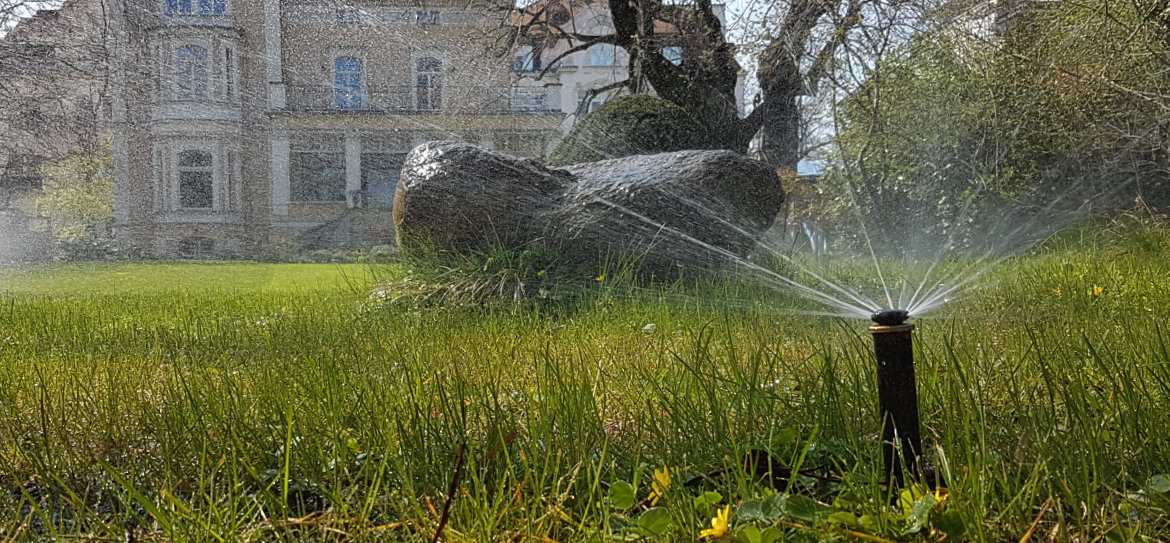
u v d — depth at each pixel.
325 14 27.06
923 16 11.40
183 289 10.79
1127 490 1.51
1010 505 1.33
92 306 7.74
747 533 1.19
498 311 5.28
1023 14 9.73
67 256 23.77
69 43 21.89
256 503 1.58
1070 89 9.15
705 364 2.54
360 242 27.02
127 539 1.47
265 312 6.62
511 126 24.83
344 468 1.71
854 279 6.90
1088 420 1.66
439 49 26.02
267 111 27.22
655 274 5.89
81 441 2.16
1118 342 3.10
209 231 26.94
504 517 1.45
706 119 16.27
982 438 1.51
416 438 1.79
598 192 6.01
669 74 16.81
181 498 1.75
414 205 6.07
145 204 26.62
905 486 1.45
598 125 10.80
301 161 27.67
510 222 6.03
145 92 25.97
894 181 12.11
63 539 1.49
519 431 1.94
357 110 27.16
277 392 2.42
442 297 5.58
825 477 1.61
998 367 2.55
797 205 13.45
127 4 24.70
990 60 10.70
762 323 4.17
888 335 1.47
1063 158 10.77
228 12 27.06
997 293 5.27
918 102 11.66
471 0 18.75
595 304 5.18
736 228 6.11
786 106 15.49
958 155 11.44
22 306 7.45
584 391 2.01
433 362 3.12
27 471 1.97
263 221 27.36
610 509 1.49
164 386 2.71
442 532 1.36
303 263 19.38
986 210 11.11
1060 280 5.41
